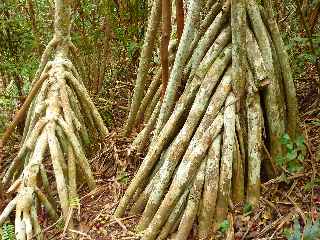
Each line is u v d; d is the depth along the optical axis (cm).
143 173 272
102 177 330
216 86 255
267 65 253
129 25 419
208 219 245
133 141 338
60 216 300
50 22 434
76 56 379
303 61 312
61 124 319
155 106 342
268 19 257
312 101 317
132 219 272
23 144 342
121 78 462
